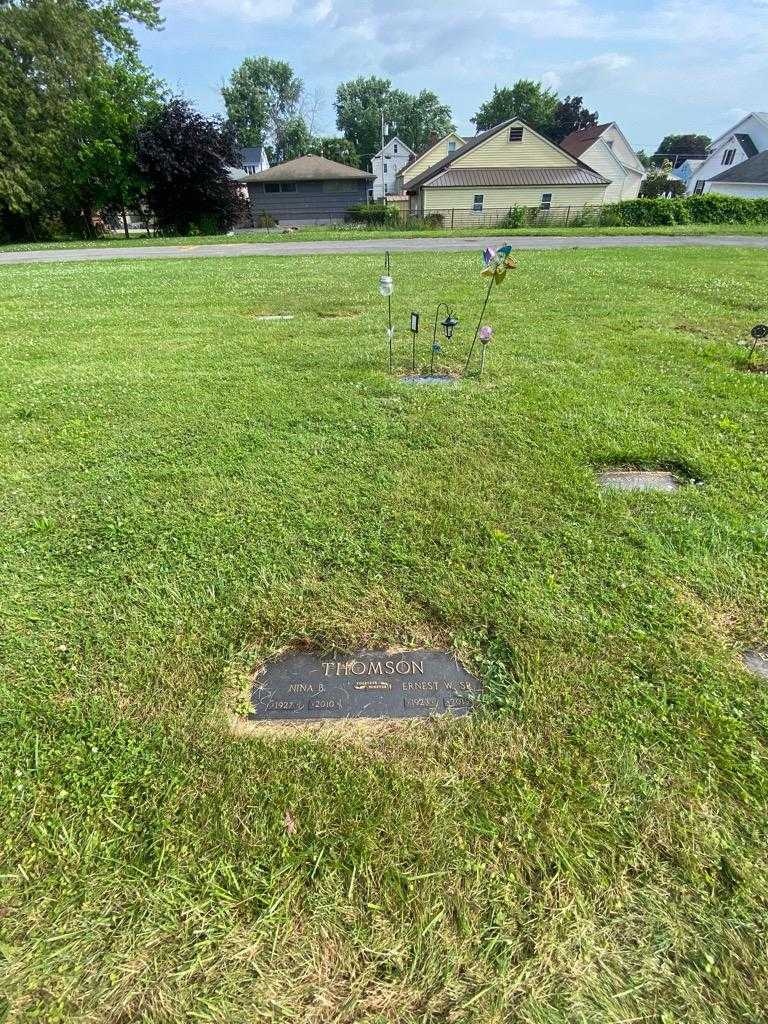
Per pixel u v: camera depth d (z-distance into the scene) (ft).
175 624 6.14
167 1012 3.23
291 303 24.95
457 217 87.25
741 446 10.24
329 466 9.72
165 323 21.29
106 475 9.53
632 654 5.61
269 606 6.37
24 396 13.24
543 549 7.27
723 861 3.92
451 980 3.34
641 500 8.43
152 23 88.84
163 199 81.51
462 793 4.38
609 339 17.71
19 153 74.49
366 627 6.08
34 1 72.90
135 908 3.71
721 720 4.89
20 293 29.60
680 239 57.36
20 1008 3.26
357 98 198.59
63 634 6.05
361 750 4.76
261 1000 3.27
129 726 5.00
